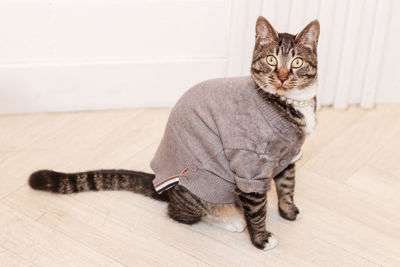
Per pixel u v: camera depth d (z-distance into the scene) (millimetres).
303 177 1195
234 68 1381
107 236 1040
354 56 1364
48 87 1340
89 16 1284
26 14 1258
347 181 1188
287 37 897
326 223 1085
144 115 1377
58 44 1310
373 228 1075
